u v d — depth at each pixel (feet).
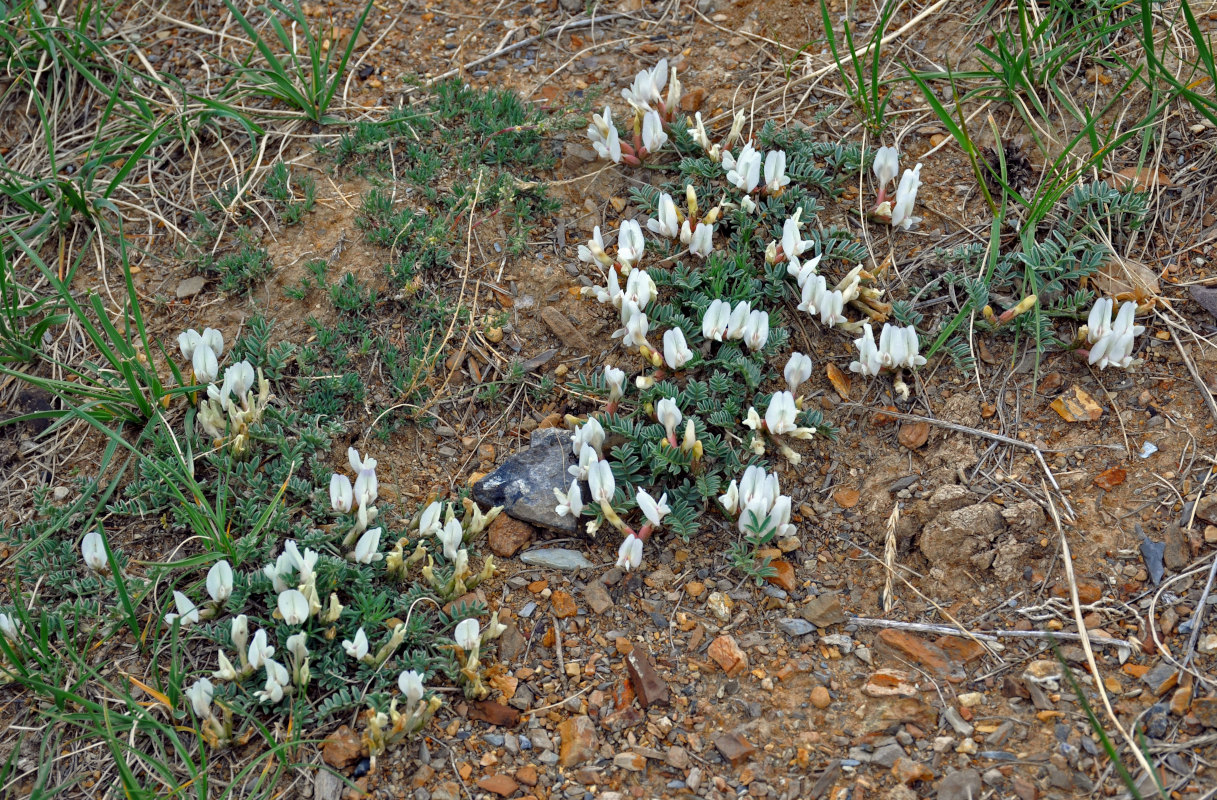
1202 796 3.85
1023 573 4.04
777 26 4.49
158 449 4.16
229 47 4.56
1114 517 4.06
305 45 4.55
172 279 4.32
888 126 4.37
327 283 4.29
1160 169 4.28
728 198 4.30
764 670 4.01
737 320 4.17
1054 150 4.32
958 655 4.00
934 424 4.15
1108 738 3.90
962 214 4.29
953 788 3.89
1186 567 4.01
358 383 4.22
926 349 4.20
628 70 4.49
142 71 4.52
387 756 3.96
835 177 4.31
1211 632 3.96
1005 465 4.12
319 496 4.12
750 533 4.07
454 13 4.59
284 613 3.99
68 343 4.28
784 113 4.40
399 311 4.28
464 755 3.97
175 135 4.44
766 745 3.95
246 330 4.26
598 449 4.16
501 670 4.03
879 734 3.94
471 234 4.33
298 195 4.37
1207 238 4.22
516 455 4.17
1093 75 4.35
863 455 4.16
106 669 4.02
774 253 4.22
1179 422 4.10
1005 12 4.41
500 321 4.26
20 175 4.38
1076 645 3.98
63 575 4.08
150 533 4.12
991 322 4.17
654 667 4.02
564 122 4.39
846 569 4.09
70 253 4.36
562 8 4.57
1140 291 4.18
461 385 4.25
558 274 4.31
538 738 3.98
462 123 4.42
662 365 4.20
